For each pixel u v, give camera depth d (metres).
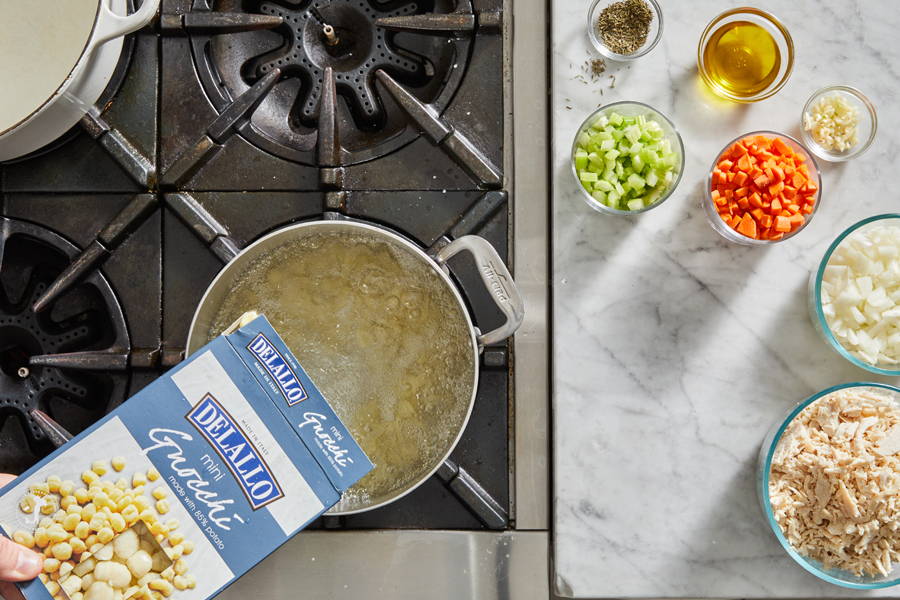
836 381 0.92
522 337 0.92
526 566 0.90
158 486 0.67
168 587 0.67
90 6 0.84
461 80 0.93
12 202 0.91
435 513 0.90
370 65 0.95
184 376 0.67
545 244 0.93
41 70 0.84
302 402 0.68
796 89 0.94
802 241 0.93
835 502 0.85
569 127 0.93
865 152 0.93
